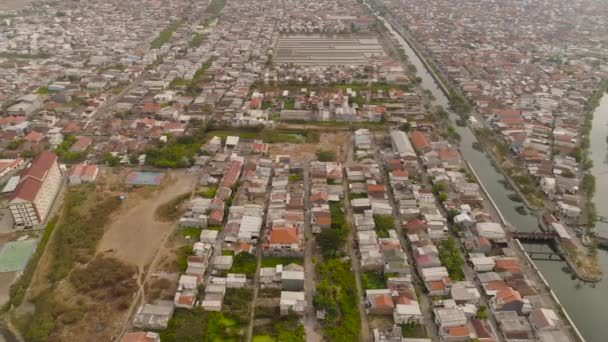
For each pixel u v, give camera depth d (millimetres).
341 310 154500
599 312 162875
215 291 159750
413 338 143375
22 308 155250
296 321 150750
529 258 181875
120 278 165625
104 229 192250
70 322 147625
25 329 147375
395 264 168500
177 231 192125
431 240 185750
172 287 162875
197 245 179250
